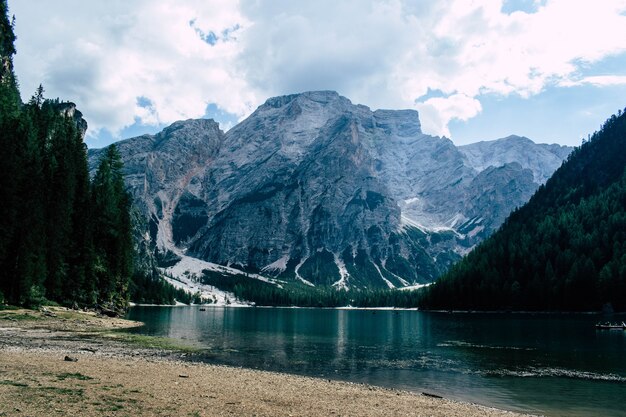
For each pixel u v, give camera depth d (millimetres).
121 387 27766
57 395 23891
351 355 63344
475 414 29312
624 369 52250
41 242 86188
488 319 154000
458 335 96688
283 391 32125
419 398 34156
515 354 65000
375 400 31625
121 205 125125
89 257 103312
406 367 53031
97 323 82062
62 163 97188
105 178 118875
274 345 73562
